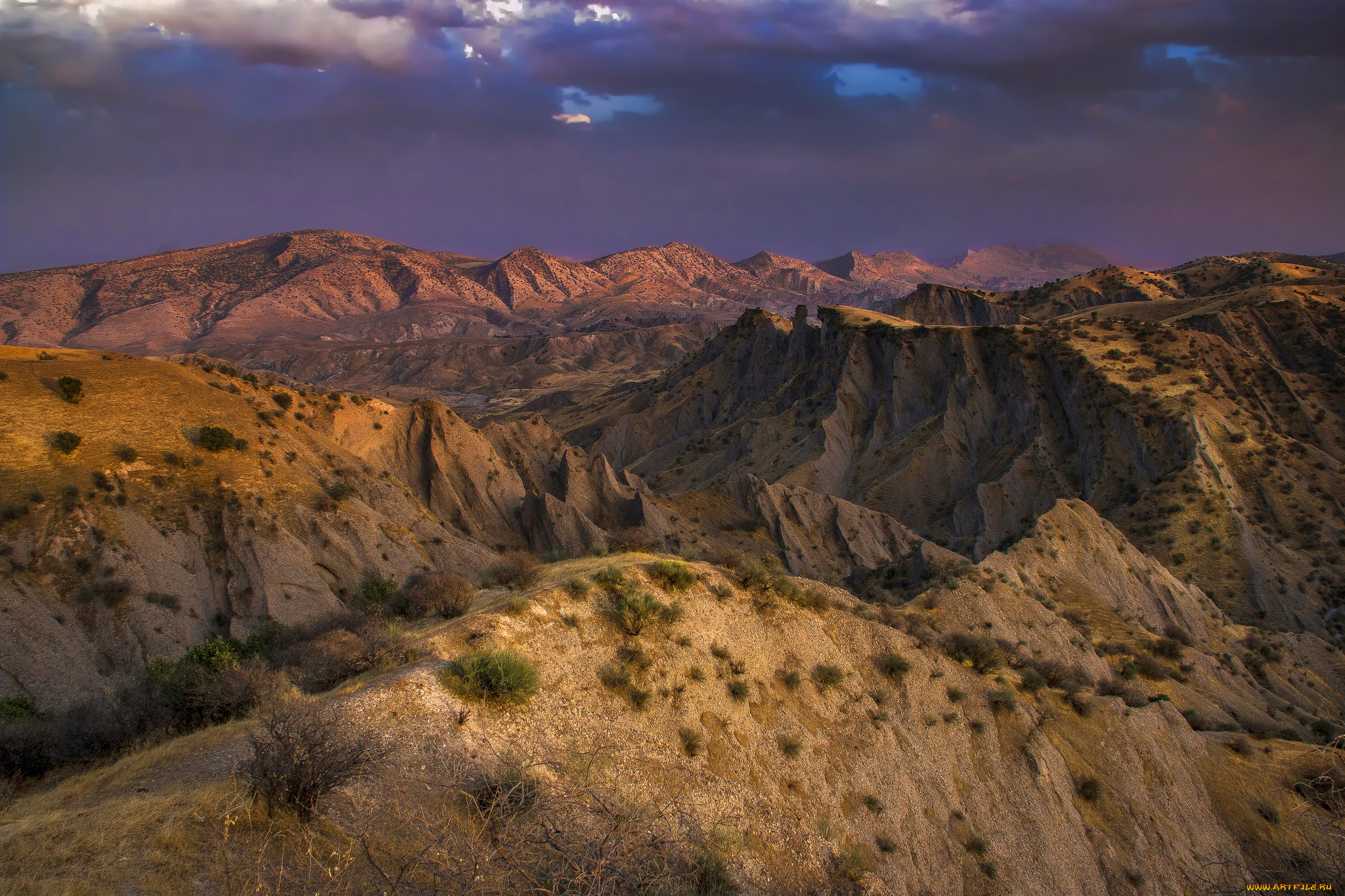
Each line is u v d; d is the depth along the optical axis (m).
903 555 90.56
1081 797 31.86
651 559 32.28
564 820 15.67
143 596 46.44
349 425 79.06
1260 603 86.81
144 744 19.00
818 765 25.42
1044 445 120.56
